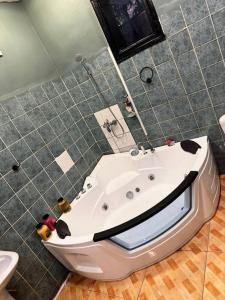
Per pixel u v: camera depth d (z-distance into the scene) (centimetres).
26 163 207
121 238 208
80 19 229
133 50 221
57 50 251
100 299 190
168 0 189
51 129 237
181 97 227
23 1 234
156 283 180
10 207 188
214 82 207
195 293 160
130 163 277
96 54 241
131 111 254
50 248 207
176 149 244
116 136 281
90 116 280
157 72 223
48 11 236
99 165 285
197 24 189
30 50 232
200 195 195
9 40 211
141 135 269
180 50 204
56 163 236
